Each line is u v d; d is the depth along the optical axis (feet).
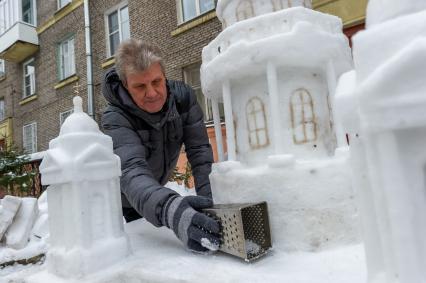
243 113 4.49
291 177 3.75
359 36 1.85
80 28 31.12
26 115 37.78
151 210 4.15
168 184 11.15
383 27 1.76
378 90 1.63
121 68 4.69
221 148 5.18
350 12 13.01
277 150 3.97
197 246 3.88
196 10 21.98
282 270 3.26
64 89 32.86
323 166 3.73
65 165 3.77
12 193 21.47
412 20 1.68
